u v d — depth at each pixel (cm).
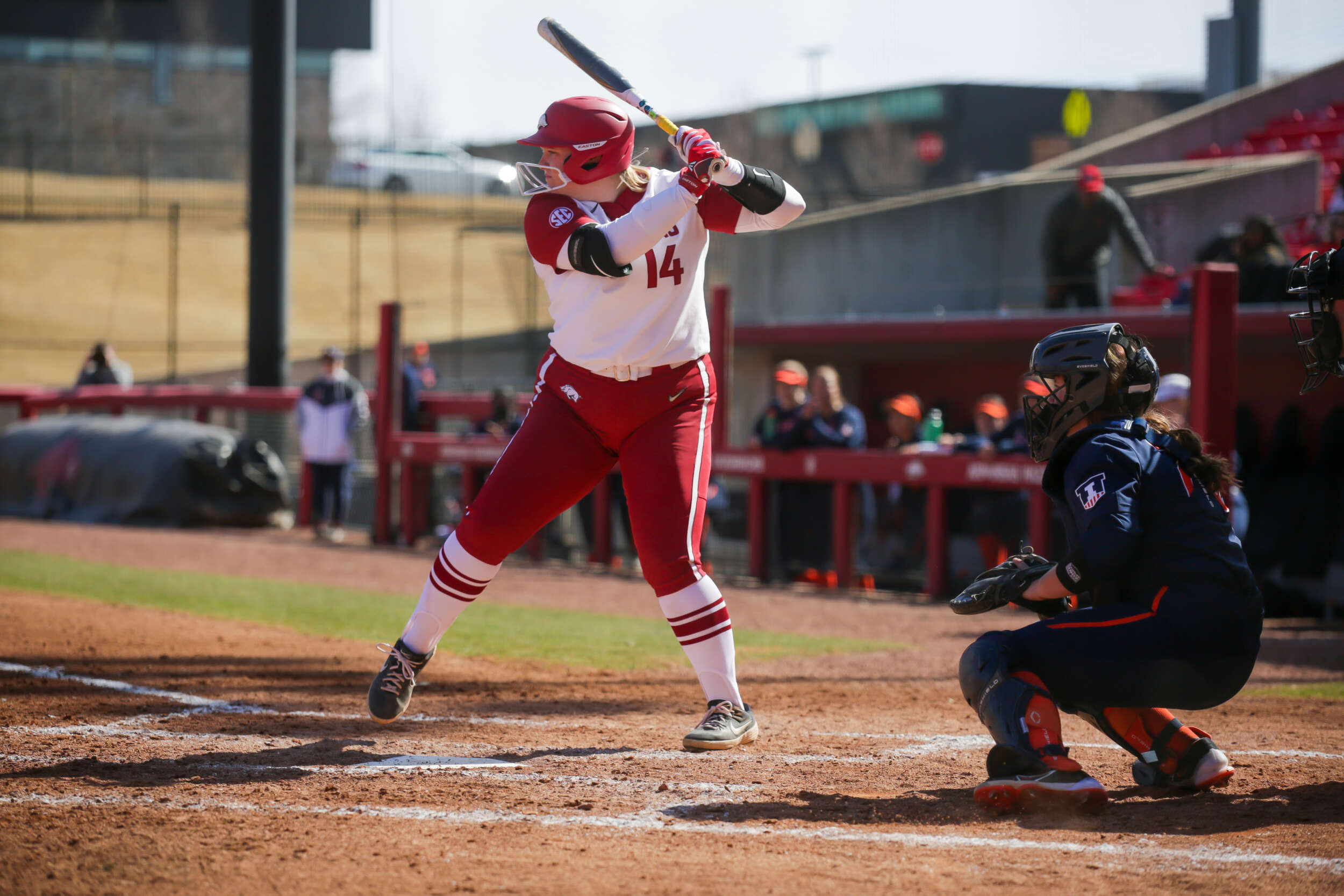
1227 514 1269
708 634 1570
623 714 1845
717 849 1124
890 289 5641
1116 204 4666
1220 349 3008
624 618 3108
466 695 1973
